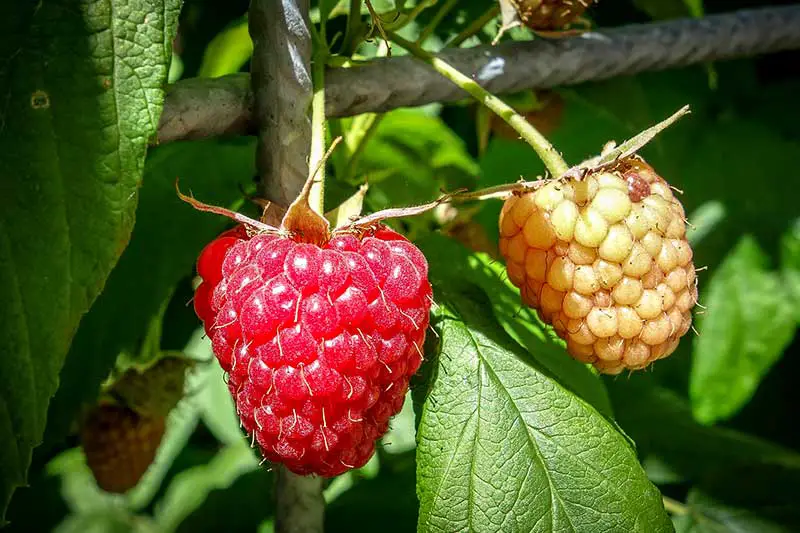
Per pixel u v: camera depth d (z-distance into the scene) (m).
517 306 0.08
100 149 0.06
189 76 0.12
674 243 0.07
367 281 0.06
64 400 0.09
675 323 0.07
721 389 0.12
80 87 0.06
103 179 0.06
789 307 0.12
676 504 0.11
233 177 0.09
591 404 0.08
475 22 0.09
